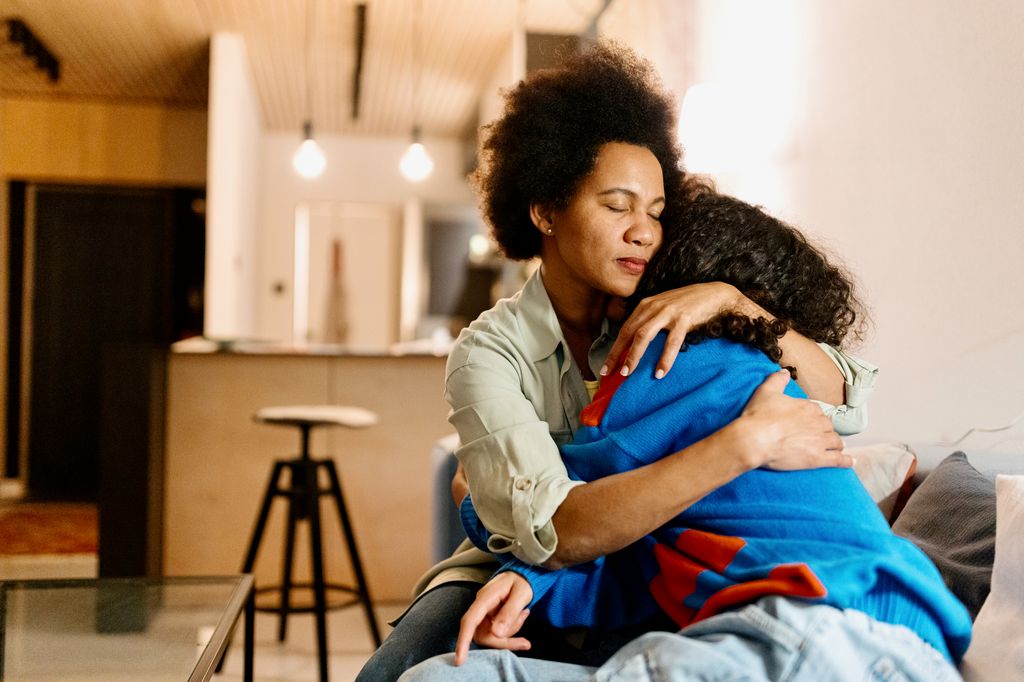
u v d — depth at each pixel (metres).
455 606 1.33
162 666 1.65
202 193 7.35
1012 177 1.68
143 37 5.85
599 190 1.30
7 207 7.13
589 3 5.09
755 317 1.20
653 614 1.19
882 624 0.95
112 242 7.23
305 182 8.13
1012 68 1.69
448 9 5.29
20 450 7.05
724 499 1.11
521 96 1.45
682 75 3.72
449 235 8.24
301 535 3.95
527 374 1.35
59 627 1.88
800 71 2.66
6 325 7.08
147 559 3.58
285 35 5.80
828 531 1.04
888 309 2.13
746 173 3.09
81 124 7.18
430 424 4.04
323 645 2.92
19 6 5.32
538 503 1.13
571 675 1.03
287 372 3.96
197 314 7.30
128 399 3.61
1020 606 1.08
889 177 2.14
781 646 0.92
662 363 1.17
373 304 8.28
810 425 1.11
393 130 8.03
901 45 2.10
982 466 1.53
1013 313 1.68
